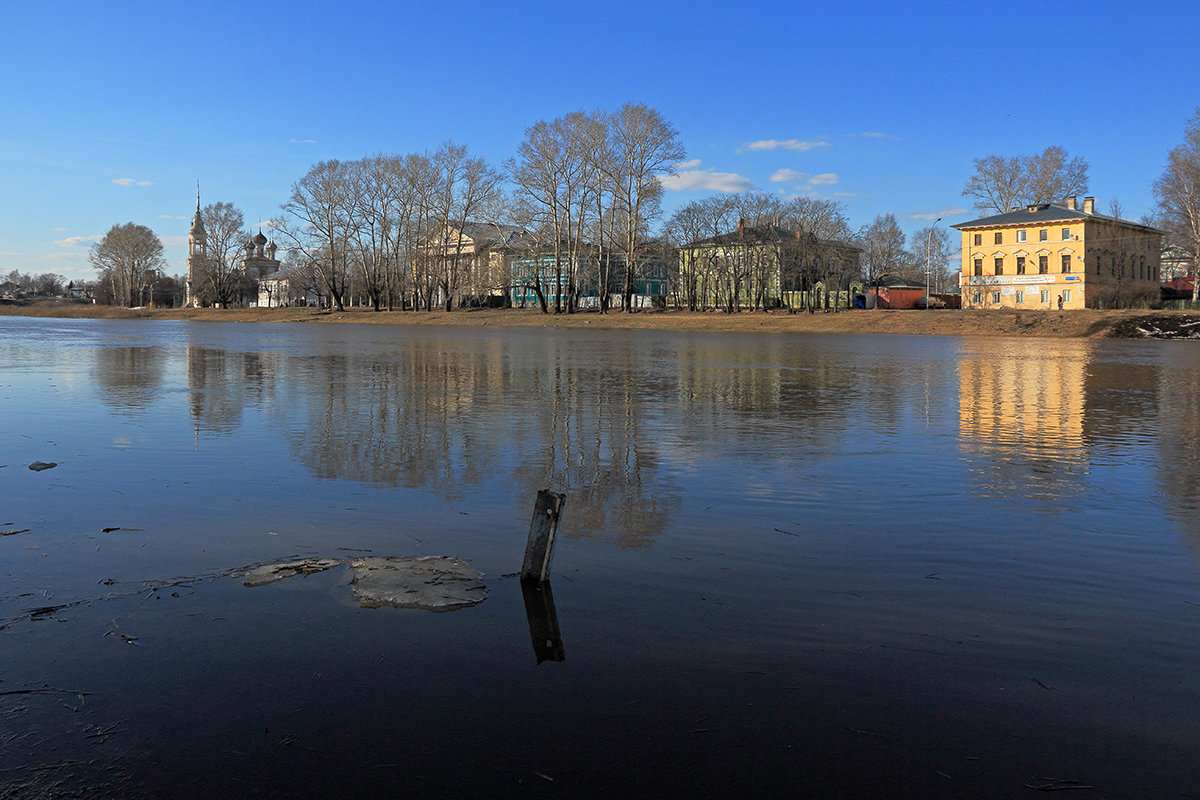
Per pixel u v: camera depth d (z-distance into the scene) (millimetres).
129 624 4445
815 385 18750
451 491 7742
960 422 12703
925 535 6328
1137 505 7332
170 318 97375
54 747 3248
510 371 21594
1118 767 3170
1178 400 16109
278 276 126875
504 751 3234
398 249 83812
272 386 17172
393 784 3012
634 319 66688
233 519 6656
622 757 3199
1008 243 84938
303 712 3529
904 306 99188
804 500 7469
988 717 3539
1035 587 5168
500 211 79188
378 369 21953
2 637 4262
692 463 9203
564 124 71375
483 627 4441
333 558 5648
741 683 3820
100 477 8203
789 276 76312
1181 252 78250
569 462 9203
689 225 77500
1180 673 3967
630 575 5340
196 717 3484
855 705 3629
